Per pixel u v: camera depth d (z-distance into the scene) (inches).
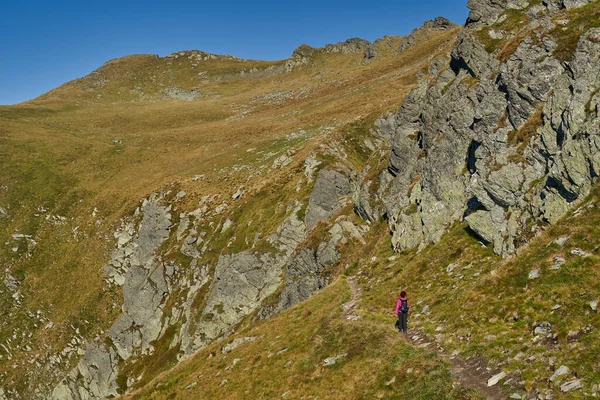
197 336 2143.2
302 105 5506.9
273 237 2222.0
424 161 1535.4
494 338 608.4
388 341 782.5
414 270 1087.6
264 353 1102.4
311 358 911.0
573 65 893.2
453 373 583.2
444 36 6112.2
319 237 1835.6
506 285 718.5
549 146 903.1
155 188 3612.2
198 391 1104.2
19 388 2453.2
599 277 579.8
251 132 4643.2
